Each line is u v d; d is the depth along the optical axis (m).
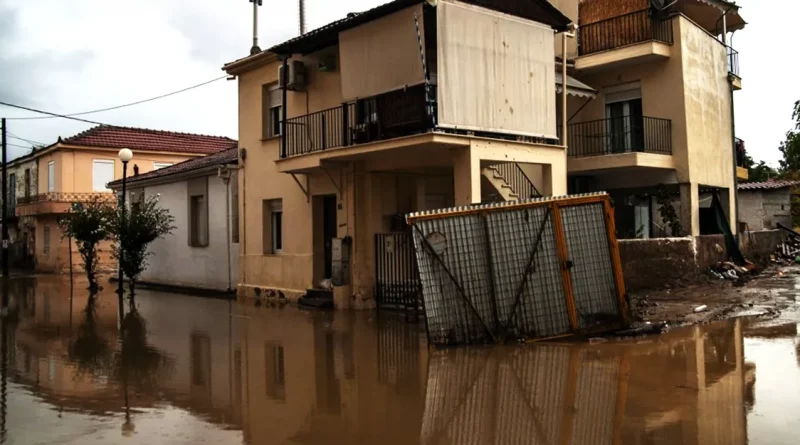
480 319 9.30
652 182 18.80
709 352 8.49
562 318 9.62
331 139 15.00
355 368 8.30
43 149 32.94
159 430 5.78
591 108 19.81
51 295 19.38
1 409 6.53
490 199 14.98
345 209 14.71
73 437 5.59
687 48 18.31
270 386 7.44
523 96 13.14
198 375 8.06
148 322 12.92
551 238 9.66
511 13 13.01
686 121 18.00
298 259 16.30
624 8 19.05
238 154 18.62
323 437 5.54
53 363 8.88
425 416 6.05
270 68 17.17
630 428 5.46
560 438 5.27
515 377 7.37
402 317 13.00
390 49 12.43
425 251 9.21
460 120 12.00
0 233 40.34
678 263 16.50
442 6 11.84
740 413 5.83
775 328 10.23
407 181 15.34
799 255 22.30
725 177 20.41
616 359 8.13
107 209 21.00
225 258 18.95
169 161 33.84
